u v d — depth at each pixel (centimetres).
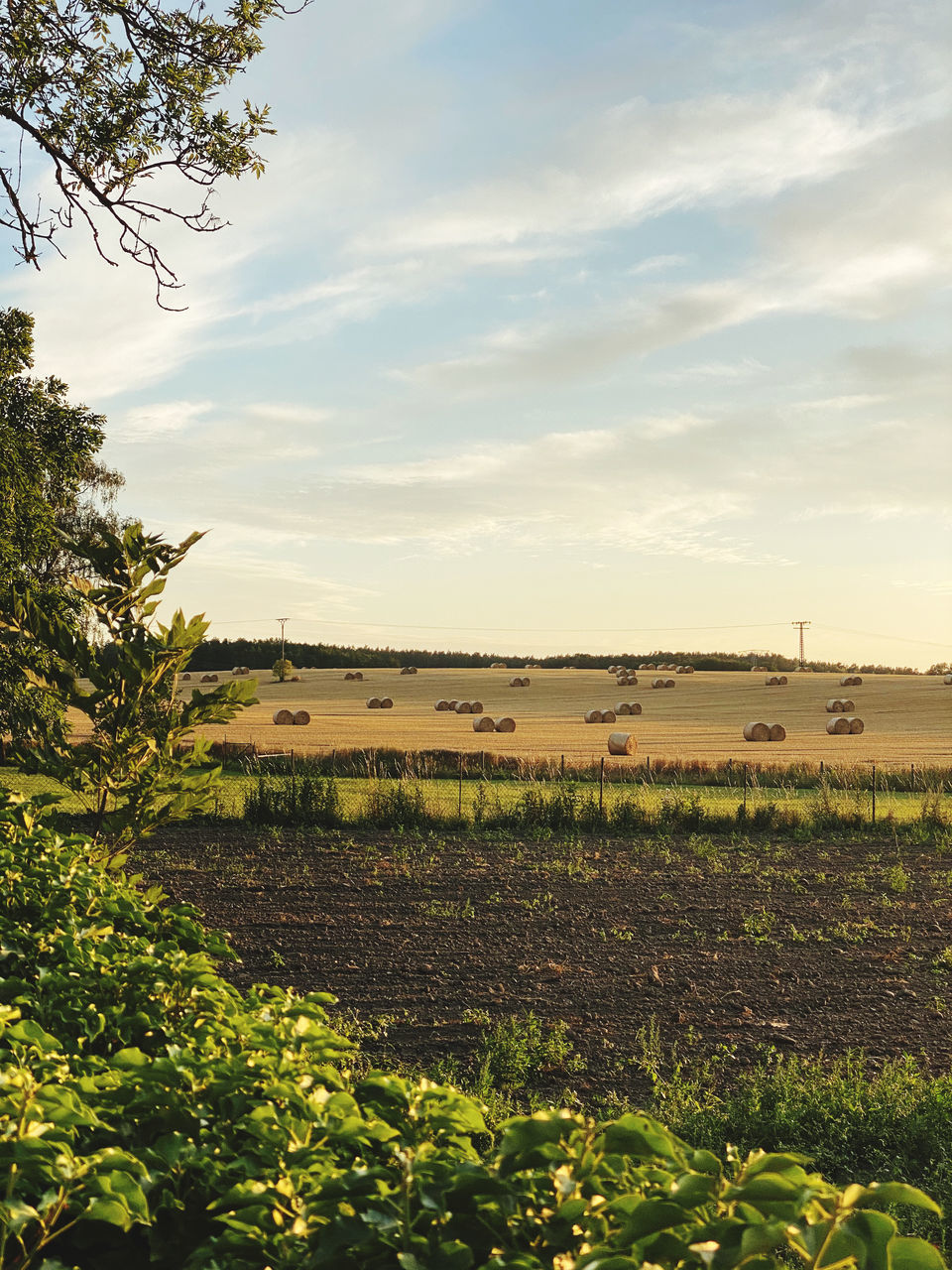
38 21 905
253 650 12419
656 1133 206
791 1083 684
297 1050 312
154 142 969
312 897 1376
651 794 2614
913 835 2000
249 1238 199
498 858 1706
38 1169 200
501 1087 714
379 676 9738
